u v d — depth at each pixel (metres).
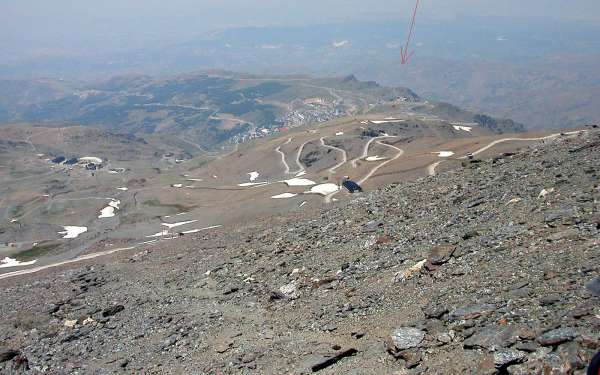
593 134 52.72
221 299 38.25
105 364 32.56
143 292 47.81
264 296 35.53
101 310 44.78
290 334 27.31
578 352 15.62
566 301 18.61
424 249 31.84
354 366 21.50
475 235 30.44
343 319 26.59
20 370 35.72
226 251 54.59
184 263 55.91
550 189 33.88
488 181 45.53
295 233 51.25
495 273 23.88
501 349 17.48
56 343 39.34
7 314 51.72
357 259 35.31
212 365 26.77
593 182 32.41
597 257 21.22
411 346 20.64
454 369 18.08
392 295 27.00
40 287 63.84
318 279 34.28
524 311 19.25
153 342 33.75
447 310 22.16
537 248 24.83
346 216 51.53
